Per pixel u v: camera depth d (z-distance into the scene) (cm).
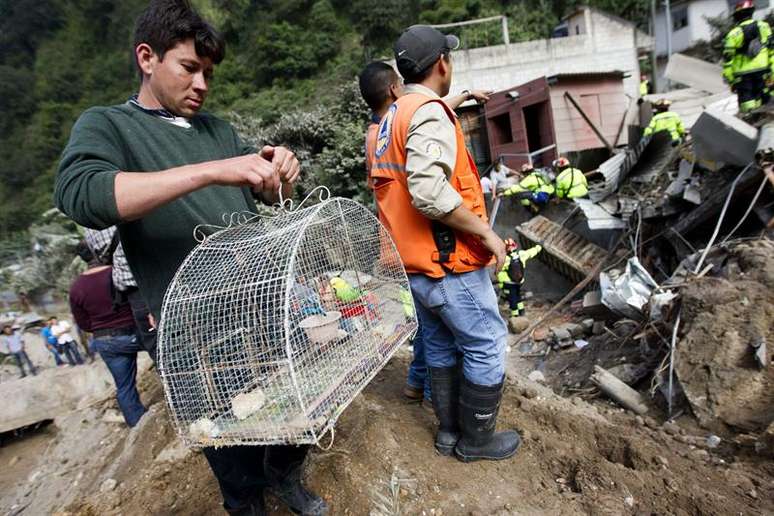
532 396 321
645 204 657
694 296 396
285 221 184
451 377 238
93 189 140
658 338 438
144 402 494
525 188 855
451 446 241
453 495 212
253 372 162
